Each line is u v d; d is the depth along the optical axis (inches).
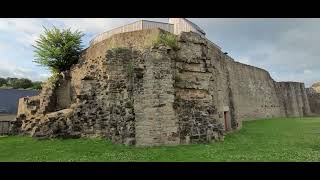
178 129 720.3
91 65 991.0
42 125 895.7
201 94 823.1
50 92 1069.8
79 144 745.6
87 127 854.5
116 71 869.2
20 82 3097.9
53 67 1235.2
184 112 759.7
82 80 912.9
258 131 1096.8
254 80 1918.1
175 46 812.0
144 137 690.2
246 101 1760.6
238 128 1190.9
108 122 816.9
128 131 705.0
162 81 717.3
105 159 569.9
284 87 2304.4
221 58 1184.8
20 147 738.8
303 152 635.5
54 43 1255.5
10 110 1855.3
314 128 1192.2
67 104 1093.8
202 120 780.6
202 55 861.2
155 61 723.4
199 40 868.0
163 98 709.9
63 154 630.5
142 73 720.3
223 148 679.1
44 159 582.9
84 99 893.2
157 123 697.0
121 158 575.5
